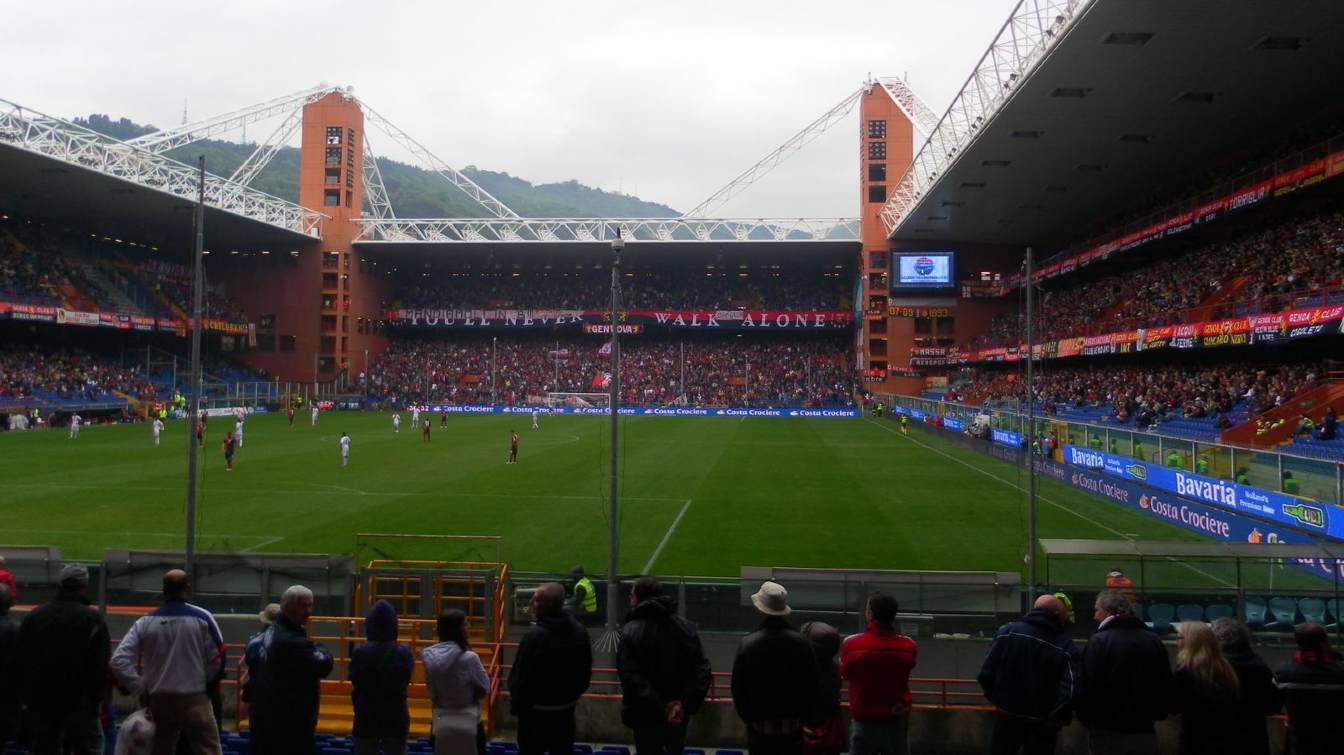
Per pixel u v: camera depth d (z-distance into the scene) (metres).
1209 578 14.76
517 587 15.41
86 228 84.81
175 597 7.64
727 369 103.06
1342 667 6.62
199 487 34.88
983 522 28.59
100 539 24.94
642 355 106.38
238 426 50.38
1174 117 47.84
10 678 7.39
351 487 35.34
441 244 95.31
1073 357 67.12
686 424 76.75
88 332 83.00
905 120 91.12
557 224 94.62
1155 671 6.66
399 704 7.62
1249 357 50.66
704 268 108.19
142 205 74.56
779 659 6.55
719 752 11.12
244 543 24.47
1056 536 26.41
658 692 7.04
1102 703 6.73
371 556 22.92
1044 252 89.50
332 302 96.12
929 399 77.38
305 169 96.62
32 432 59.50
